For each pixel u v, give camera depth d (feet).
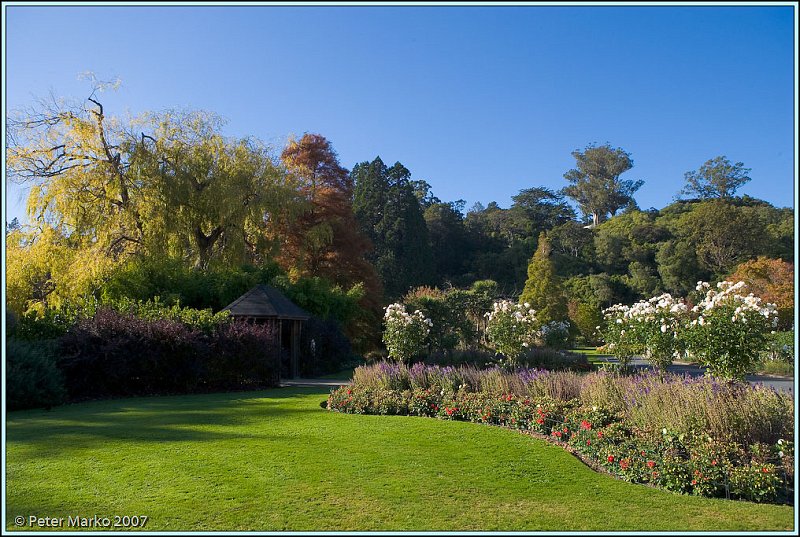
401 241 149.38
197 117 68.28
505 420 26.40
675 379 24.59
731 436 17.97
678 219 180.24
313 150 103.71
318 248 91.86
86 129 60.95
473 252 192.44
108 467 18.33
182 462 18.98
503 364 44.68
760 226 151.23
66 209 58.39
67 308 46.85
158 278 59.41
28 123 61.00
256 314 52.65
